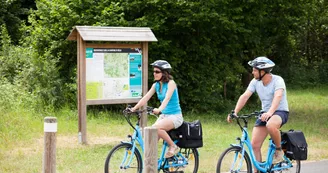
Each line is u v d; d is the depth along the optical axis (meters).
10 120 16.14
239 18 21.98
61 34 21.61
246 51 24.86
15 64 21.44
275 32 25.08
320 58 49.16
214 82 22.98
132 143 9.77
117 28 14.88
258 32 23.69
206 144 15.12
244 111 23.64
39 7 22.45
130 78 15.04
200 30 22.30
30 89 20.20
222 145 14.98
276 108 9.46
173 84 9.87
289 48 41.41
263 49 25.23
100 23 20.34
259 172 9.83
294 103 29.06
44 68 20.52
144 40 14.95
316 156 13.75
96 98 14.64
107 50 14.68
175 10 21.38
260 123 9.96
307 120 21.48
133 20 21.70
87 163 12.20
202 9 21.06
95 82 14.59
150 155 7.76
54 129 7.66
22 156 12.80
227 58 23.72
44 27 22.19
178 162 10.03
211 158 13.02
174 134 10.02
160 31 21.41
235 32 22.53
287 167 10.11
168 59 22.05
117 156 9.89
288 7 23.48
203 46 22.52
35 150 13.62
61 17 21.23
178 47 22.47
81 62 14.37
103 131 16.84
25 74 20.38
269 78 9.73
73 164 12.02
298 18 24.70
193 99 22.45
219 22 21.88
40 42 22.12
